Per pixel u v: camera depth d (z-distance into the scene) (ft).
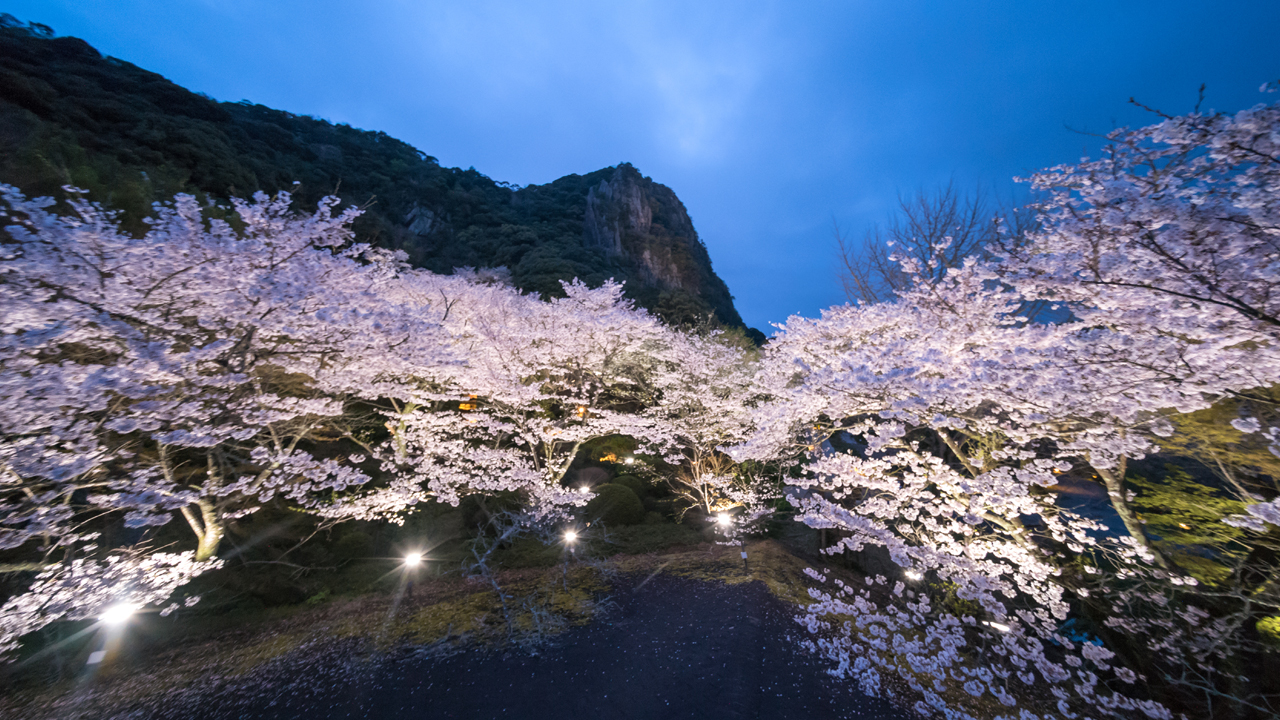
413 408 44.98
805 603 31.07
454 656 24.76
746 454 28.40
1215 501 21.26
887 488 24.31
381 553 35.99
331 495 38.73
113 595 21.18
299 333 23.59
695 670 23.35
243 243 22.29
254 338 24.04
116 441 24.26
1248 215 12.67
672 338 57.26
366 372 28.32
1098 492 35.32
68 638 22.89
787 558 39.42
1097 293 16.44
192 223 23.03
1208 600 21.54
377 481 41.96
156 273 20.74
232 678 22.47
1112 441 17.71
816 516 24.06
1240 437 18.16
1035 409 17.61
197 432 20.85
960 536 25.54
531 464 44.45
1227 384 14.14
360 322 23.29
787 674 23.11
